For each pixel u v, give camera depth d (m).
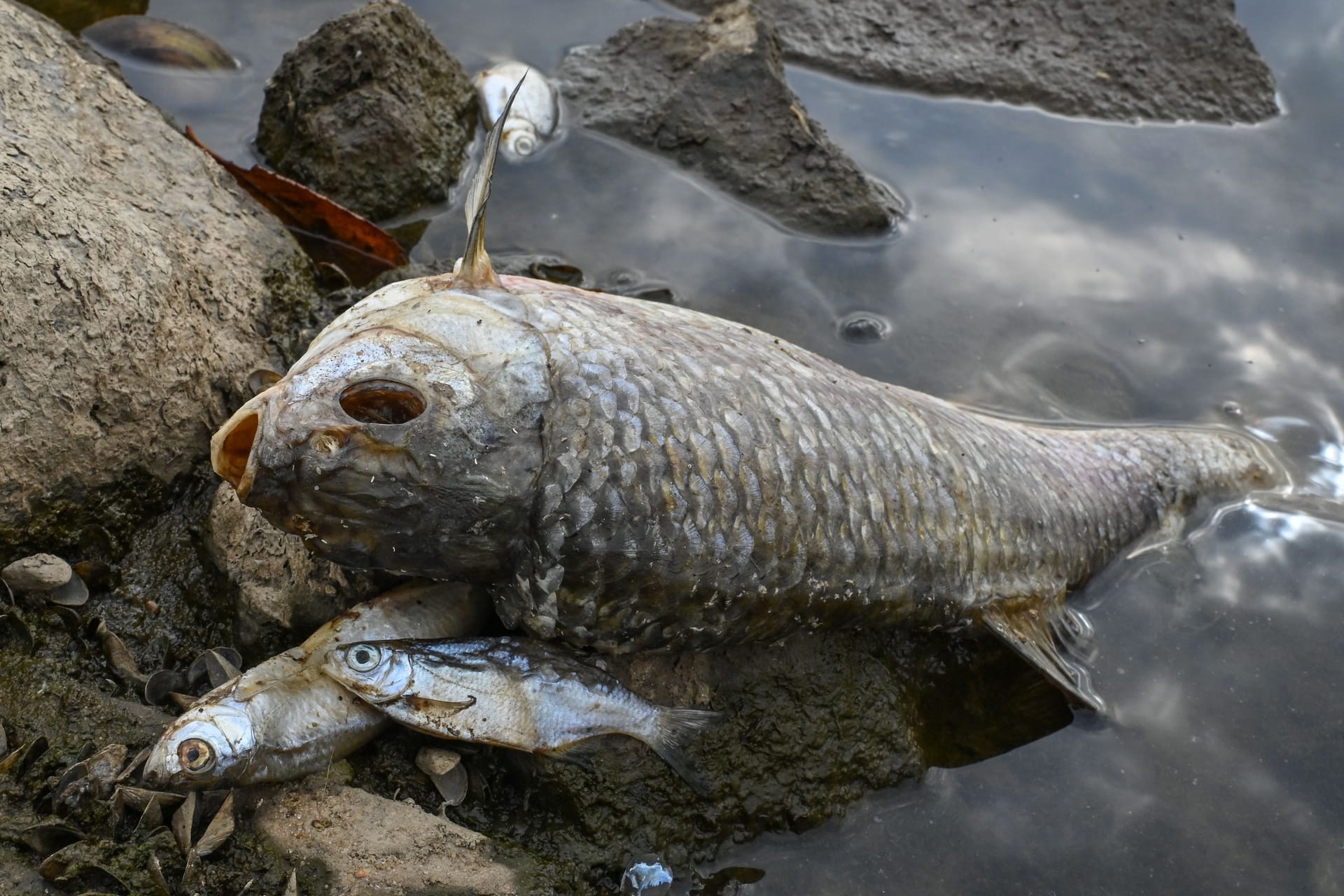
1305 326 1.00
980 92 1.15
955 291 0.99
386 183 0.98
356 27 0.99
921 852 0.77
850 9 1.21
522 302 0.75
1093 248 1.03
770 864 0.76
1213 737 0.82
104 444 0.79
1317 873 0.77
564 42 1.14
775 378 0.77
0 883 0.69
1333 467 0.93
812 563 0.76
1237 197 1.08
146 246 0.82
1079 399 0.94
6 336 0.76
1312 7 1.28
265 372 0.83
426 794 0.75
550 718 0.75
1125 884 0.77
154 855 0.70
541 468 0.72
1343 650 0.85
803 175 1.03
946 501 0.79
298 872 0.71
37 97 0.84
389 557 0.74
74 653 0.76
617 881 0.75
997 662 0.84
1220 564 0.89
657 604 0.75
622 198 1.02
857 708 0.79
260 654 0.77
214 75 1.06
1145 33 1.20
